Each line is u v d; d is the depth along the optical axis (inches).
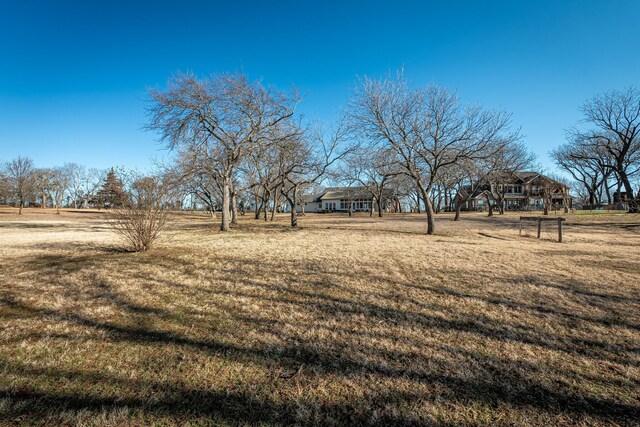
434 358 122.7
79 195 3189.0
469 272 264.2
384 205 2824.8
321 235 602.5
